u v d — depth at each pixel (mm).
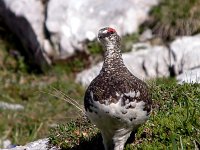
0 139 10805
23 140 10359
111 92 5691
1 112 11953
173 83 8359
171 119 7086
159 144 6715
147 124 7094
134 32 13945
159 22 13922
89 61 13633
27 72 13906
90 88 5855
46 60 13688
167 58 12438
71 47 13609
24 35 14141
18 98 12773
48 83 13141
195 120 6980
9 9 14266
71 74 13477
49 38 13695
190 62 11898
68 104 11852
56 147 7457
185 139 6688
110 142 6121
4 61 14242
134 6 14180
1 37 14773
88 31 13656
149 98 5902
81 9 13875
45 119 11359
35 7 14070
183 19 13758
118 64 5934
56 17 13742
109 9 13961
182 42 12680
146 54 12977
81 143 7262
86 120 7844
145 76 12383
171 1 14156
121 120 5730
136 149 6727
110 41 5926
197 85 8062
